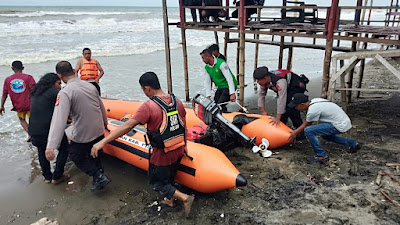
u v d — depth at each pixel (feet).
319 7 15.28
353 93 25.81
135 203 12.12
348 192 11.60
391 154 14.26
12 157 16.55
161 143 9.75
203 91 29.04
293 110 16.02
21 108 17.31
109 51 50.62
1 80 32.12
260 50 52.60
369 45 58.13
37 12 125.29
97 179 12.25
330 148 15.38
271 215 10.68
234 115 16.83
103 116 12.69
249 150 15.90
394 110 20.83
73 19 97.04
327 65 15.74
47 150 10.46
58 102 10.77
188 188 12.71
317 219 10.25
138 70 37.81
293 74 15.35
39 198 12.76
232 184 10.72
